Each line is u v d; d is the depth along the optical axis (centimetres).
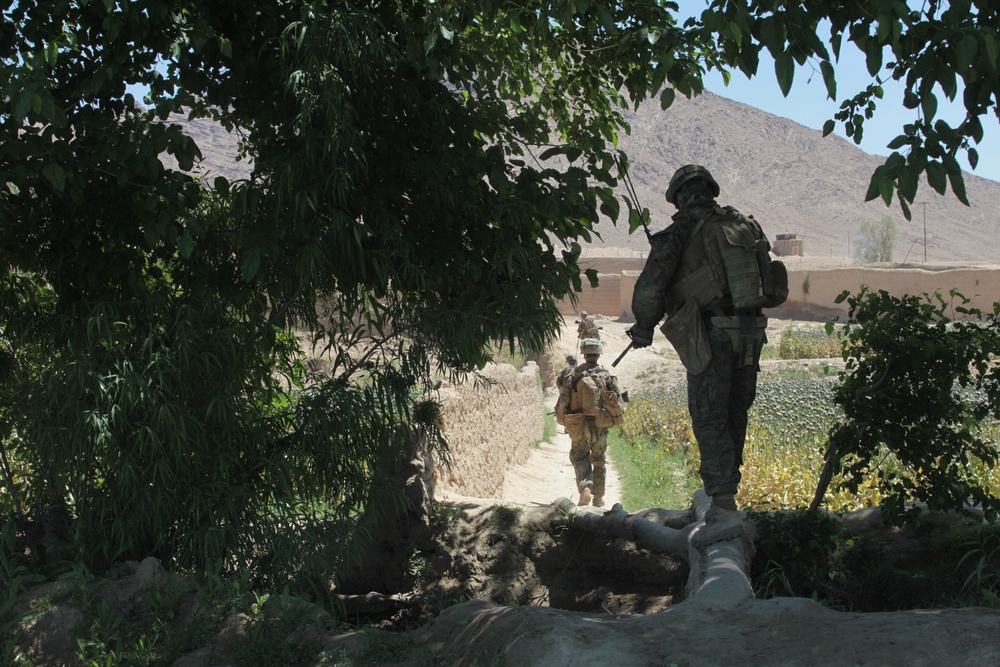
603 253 6944
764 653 305
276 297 529
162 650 378
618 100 607
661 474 1163
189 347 445
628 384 2416
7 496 523
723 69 536
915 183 291
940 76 299
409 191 547
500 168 518
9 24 460
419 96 520
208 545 437
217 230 528
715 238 438
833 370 2114
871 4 302
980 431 952
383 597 625
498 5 457
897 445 521
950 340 506
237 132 598
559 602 619
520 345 534
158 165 442
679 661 301
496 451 1115
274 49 500
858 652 289
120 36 454
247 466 496
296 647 370
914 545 520
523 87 641
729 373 445
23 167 427
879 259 11512
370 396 514
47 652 390
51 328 472
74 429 426
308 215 490
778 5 317
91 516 466
